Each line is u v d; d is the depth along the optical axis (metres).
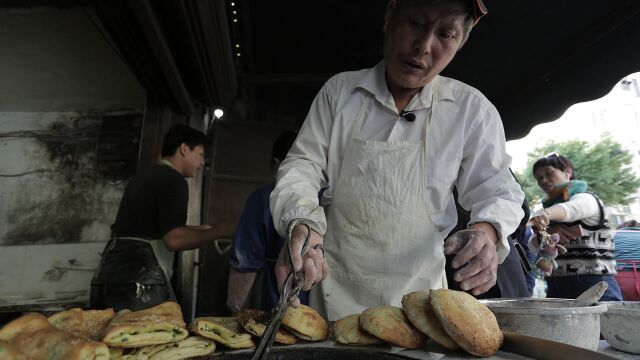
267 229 1.61
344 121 1.19
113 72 2.65
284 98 3.85
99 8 1.70
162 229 1.74
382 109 1.18
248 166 3.40
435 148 1.14
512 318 0.70
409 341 0.67
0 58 2.52
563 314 0.67
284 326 0.74
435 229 1.14
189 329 0.73
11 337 0.55
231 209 3.29
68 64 2.60
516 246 1.97
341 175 1.16
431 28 0.96
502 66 2.81
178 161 2.08
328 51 2.92
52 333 0.56
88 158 2.64
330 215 1.19
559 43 2.47
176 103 2.67
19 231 2.53
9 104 2.61
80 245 2.54
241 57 2.94
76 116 2.68
